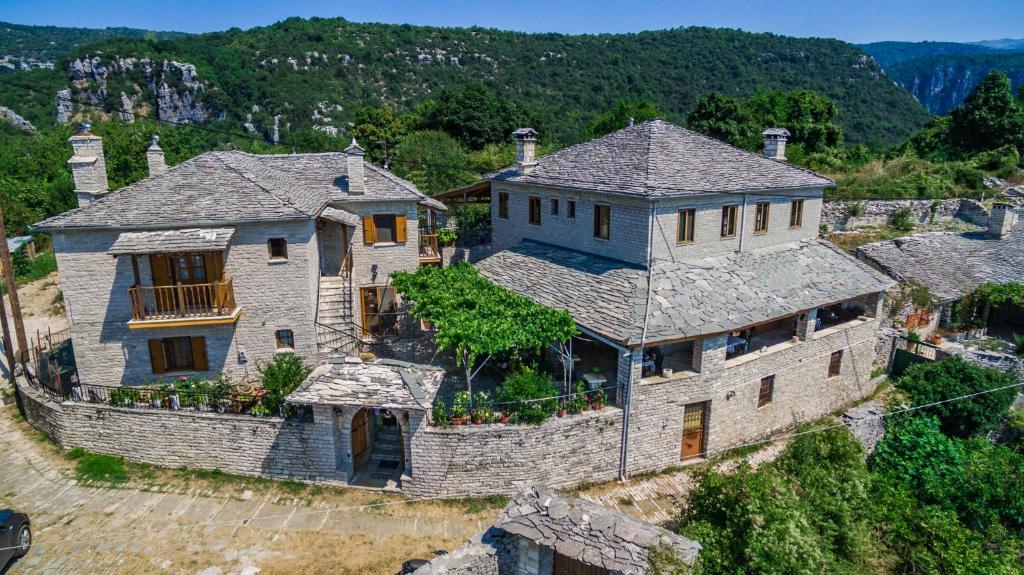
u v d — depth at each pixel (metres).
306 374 20.23
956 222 44.62
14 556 15.35
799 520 14.31
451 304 20.75
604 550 11.94
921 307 30.61
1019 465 20.11
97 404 19.70
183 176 23.97
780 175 25.61
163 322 21.41
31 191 49.28
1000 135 58.38
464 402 18.52
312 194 26.27
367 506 17.78
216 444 19.00
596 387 20.23
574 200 25.67
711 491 15.20
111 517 17.08
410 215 28.61
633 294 20.67
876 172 53.62
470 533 16.86
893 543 17.09
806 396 23.58
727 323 19.88
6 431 21.41
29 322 32.03
